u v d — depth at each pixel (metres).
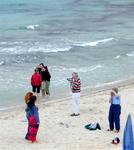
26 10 105.50
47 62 47.47
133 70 43.62
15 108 30.70
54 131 24.39
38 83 32.22
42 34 69.38
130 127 18.28
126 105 30.08
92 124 24.78
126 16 91.56
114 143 22.20
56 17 91.31
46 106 30.14
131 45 58.16
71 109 29.20
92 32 70.38
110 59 48.91
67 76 40.69
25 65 46.03
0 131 24.55
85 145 22.03
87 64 46.28
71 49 55.12
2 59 49.03
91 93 34.62
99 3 117.75
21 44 59.78
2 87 36.81
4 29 75.62
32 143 22.39
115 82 38.84
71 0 125.62
